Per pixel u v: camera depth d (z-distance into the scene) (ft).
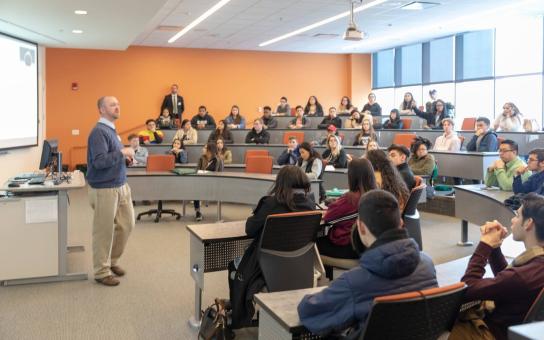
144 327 10.48
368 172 10.09
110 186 12.87
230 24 32.65
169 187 20.47
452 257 15.99
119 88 41.06
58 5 20.02
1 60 26.12
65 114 39.55
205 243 9.77
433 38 39.99
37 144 32.01
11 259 12.89
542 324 3.57
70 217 22.27
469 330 6.32
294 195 9.26
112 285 13.05
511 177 15.44
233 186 19.86
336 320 5.25
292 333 5.63
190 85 43.19
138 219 21.84
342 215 10.23
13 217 12.85
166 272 14.26
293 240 9.00
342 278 5.37
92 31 26.35
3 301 11.92
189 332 10.24
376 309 4.79
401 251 5.18
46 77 38.93
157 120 38.37
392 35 38.17
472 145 24.39
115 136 13.06
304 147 19.44
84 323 10.67
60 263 13.29
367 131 28.53
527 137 24.76
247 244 10.59
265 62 45.37
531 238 5.95
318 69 47.11
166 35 36.60
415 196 11.68
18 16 22.09
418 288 5.29
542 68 32.58
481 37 36.50
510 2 27.61
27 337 9.97
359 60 47.85
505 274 5.84
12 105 27.73
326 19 31.30
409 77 43.55
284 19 31.12
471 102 38.06
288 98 46.26
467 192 15.85
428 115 33.06
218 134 30.40
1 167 27.02
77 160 39.91
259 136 31.01
